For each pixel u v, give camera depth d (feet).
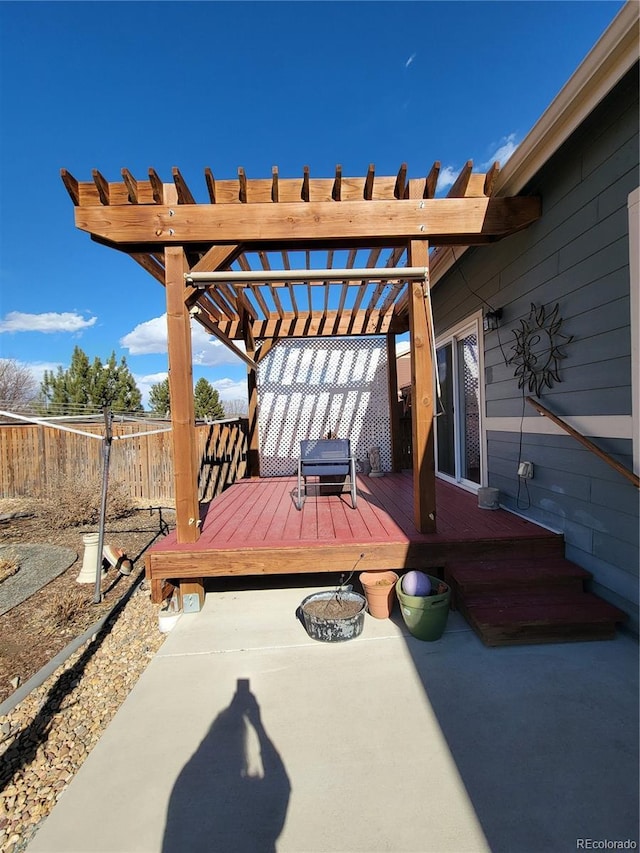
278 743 6.42
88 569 14.05
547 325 11.01
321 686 7.75
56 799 5.70
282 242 11.10
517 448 12.97
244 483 21.43
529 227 11.64
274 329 23.17
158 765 6.12
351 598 10.51
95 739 6.84
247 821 5.19
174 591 10.94
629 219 8.09
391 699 7.31
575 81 7.88
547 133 9.00
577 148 9.58
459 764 5.89
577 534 10.37
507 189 10.80
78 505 22.02
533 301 11.67
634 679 7.62
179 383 10.88
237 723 6.90
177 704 7.43
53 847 4.96
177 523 11.05
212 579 13.12
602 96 7.81
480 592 9.85
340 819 5.16
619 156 8.39
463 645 8.86
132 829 5.15
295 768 5.95
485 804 5.27
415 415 11.08
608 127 8.64
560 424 10.17
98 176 10.12
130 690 8.08
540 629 8.78
